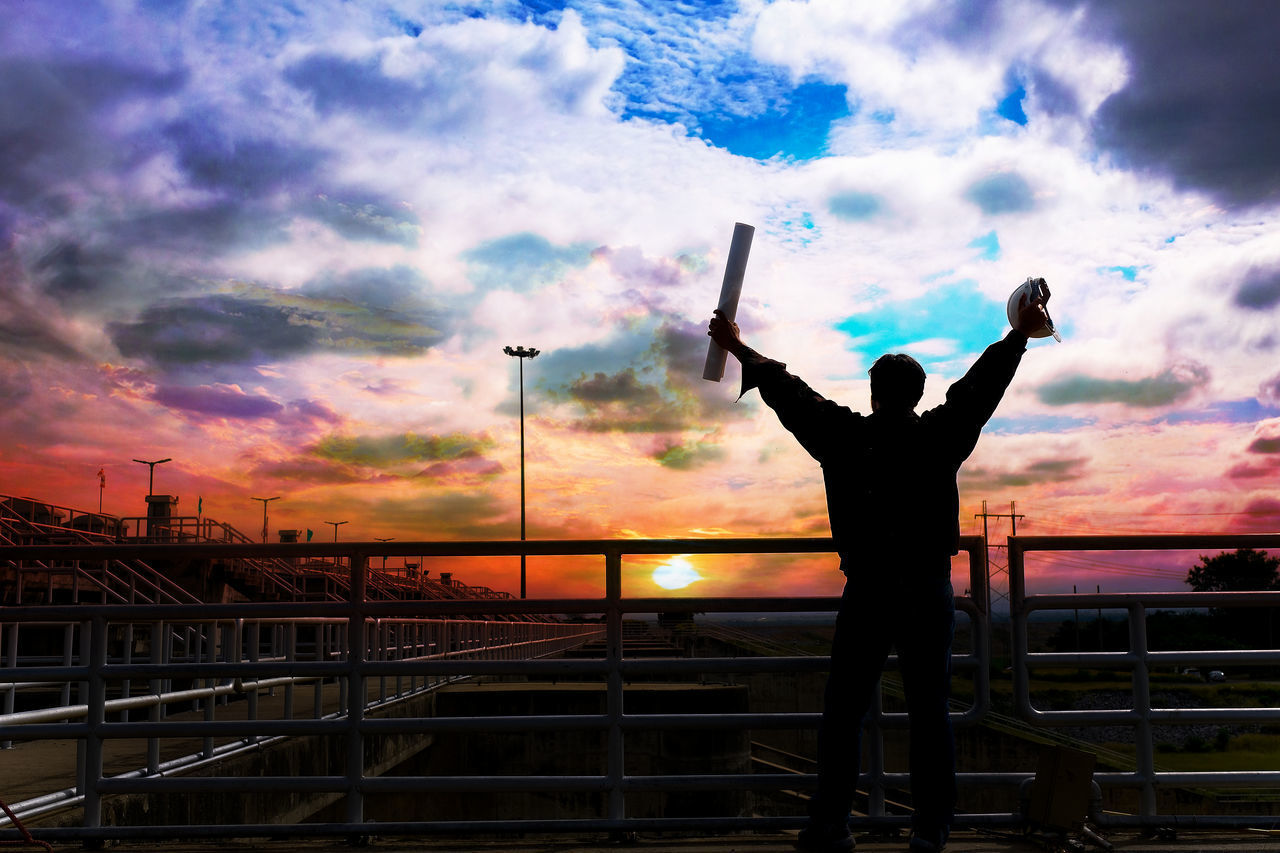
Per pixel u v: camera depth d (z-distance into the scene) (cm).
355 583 448
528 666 434
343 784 432
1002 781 434
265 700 1393
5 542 1745
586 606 443
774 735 2075
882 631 370
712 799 1478
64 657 816
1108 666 446
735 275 394
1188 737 2388
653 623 5247
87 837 421
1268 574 6638
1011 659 448
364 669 438
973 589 448
